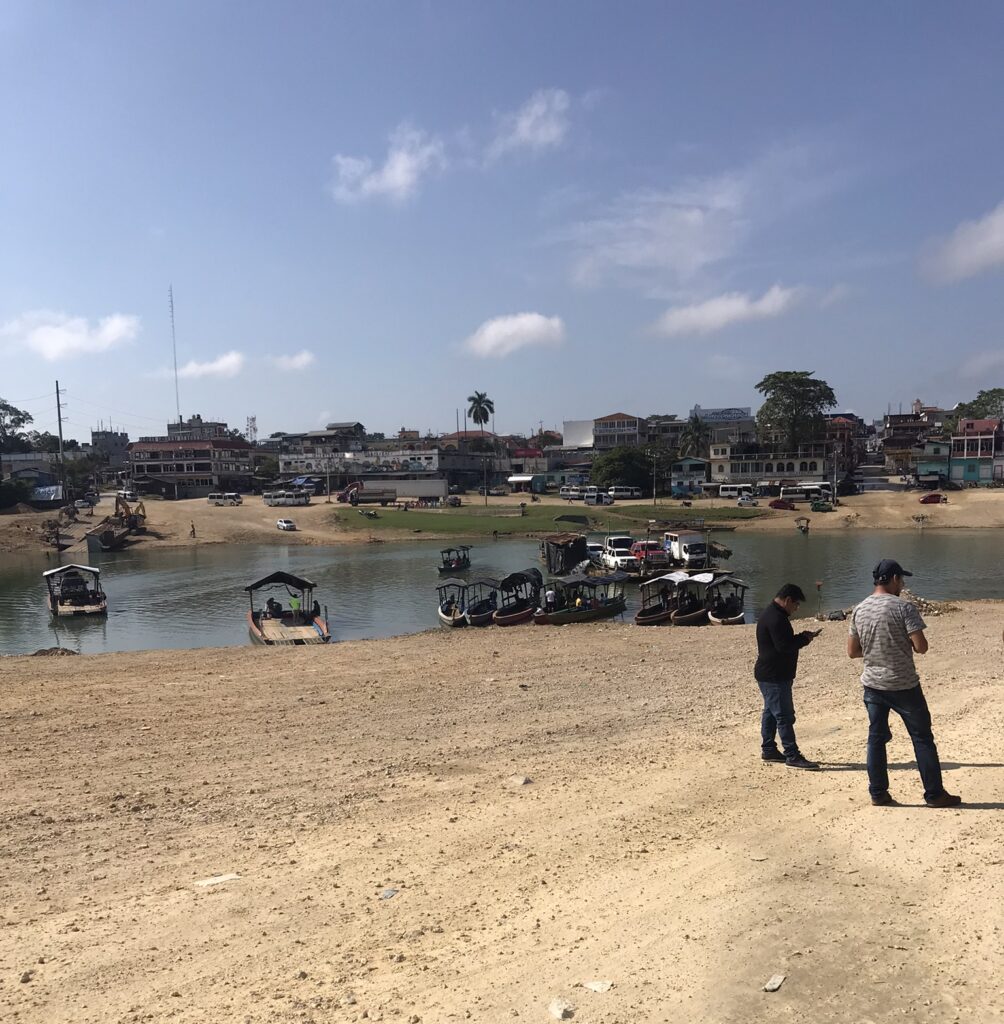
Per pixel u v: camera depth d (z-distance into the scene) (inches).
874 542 2847.0
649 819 260.4
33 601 1854.1
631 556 2188.7
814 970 157.9
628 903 194.9
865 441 5880.9
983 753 316.5
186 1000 162.4
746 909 186.4
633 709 466.9
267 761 368.2
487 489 4948.3
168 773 352.8
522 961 169.2
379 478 5216.5
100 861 251.9
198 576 2303.2
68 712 488.1
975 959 158.7
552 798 291.9
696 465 4478.3
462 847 246.2
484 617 1322.6
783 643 314.3
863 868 207.8
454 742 394.9
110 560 2765.7
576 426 5890.8
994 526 3280.0
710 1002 148.6
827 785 284.7
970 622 868.6
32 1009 161.2
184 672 637.9
